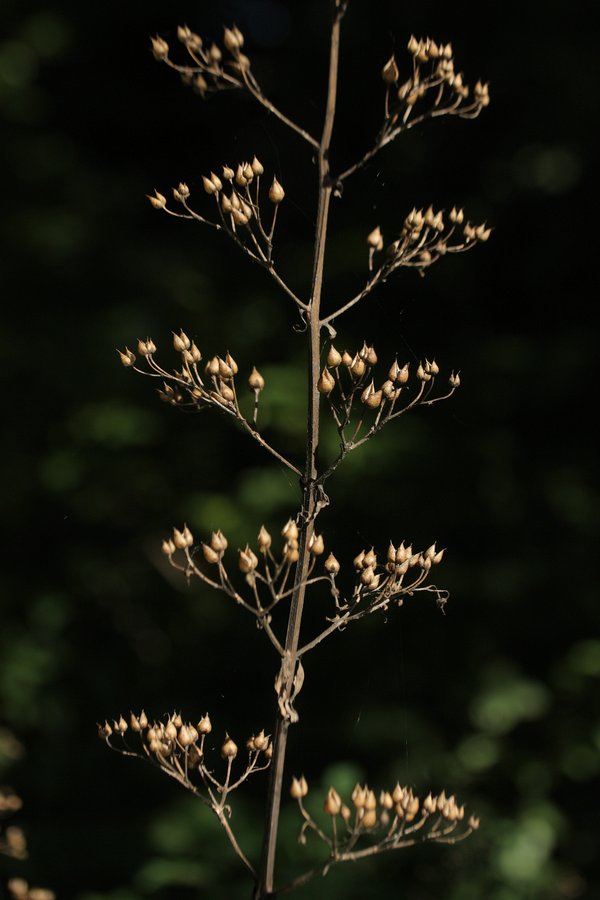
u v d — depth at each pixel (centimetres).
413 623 892
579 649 858
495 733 862
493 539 899
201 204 1065
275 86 989
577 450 916
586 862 846
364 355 217
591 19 882
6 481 975
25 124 1052
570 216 920
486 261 934
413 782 838
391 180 922
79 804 884
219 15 1062
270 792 209
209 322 960
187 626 1017
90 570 1014
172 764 228
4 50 1027
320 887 677
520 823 813
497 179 916
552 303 942
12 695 920
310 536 214
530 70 879
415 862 757
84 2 1079
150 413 962
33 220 978
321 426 853
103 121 1104
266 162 996
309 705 915
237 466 994
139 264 990
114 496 992
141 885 693
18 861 721
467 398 891
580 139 891
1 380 964
